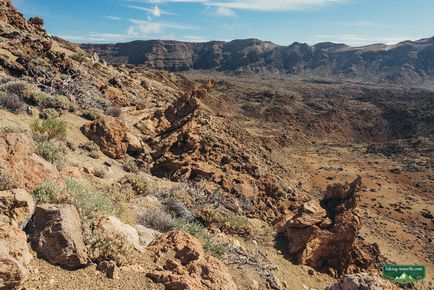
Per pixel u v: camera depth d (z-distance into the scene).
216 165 22.64
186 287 7.09
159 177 19.69
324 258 14.69
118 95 33.97
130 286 6.80
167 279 7.25
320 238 14.66
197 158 22.58
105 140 18.64
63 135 15.81
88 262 6.88
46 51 29.72
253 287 10.03
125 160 19.05
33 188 8.16
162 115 27.19
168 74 116.38
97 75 38.81
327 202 16.84
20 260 6.01
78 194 8.85
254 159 28.53
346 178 56.47
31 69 24.55
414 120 137.00
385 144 92.88
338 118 134.38
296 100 153.00
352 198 16.44
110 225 8.10
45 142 12.45
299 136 96.81
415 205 49.16
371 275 9.31
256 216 18.72
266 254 13.27
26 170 8.40
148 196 13.98
